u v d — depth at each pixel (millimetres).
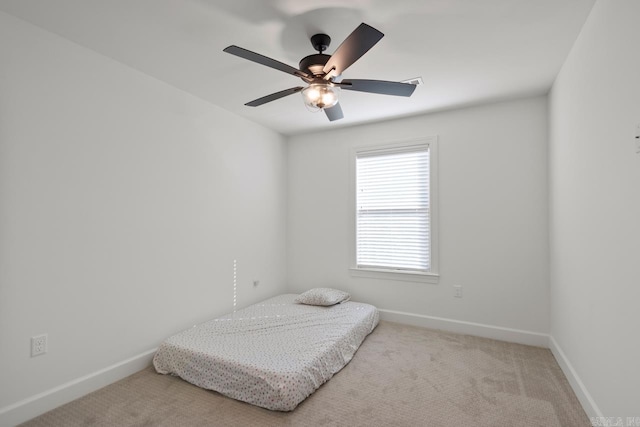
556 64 2344
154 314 2549
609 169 1587
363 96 2920
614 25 1499
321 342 2453
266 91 2820
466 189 3229
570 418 1855
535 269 2955
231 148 3334
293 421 1844
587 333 1904
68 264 2021
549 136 2834
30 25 1856
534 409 1943
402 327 3391
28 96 1844
